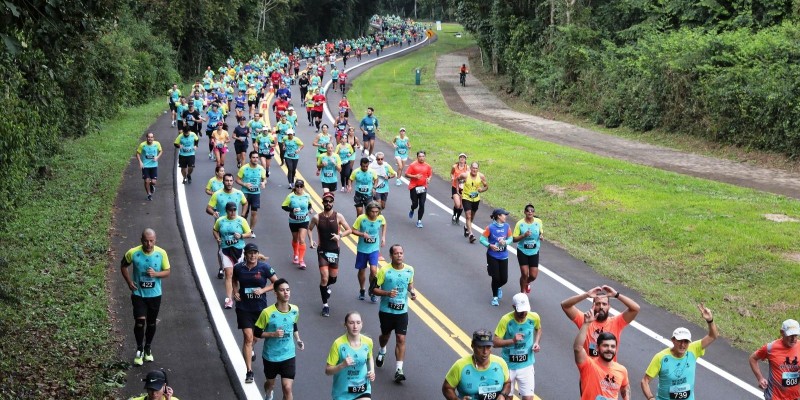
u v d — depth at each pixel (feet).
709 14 138.82
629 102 135.44
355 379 33.88
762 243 64.75
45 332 45.29
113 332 46.62
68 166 92.94
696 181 90.17
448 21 556.51
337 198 83.71
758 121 105.50
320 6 345.72
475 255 65.51
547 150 113.29
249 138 117.80
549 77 162.61
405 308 41.75
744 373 43.75
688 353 33.63
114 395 38.68
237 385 40.68
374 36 365.20
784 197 81.61
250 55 262.47
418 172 73.26
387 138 126.31
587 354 34.32
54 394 37.81
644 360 44.93
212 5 216.13
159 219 72.69
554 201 85.30
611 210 78.84
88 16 50.65
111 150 106.11
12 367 39.83
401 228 73.67
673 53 124.36
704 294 57.47
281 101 130.00
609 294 34.76
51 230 65.41
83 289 52.29
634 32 154.20
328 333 48.03
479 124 142.31
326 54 279.08
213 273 58.08
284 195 85.10
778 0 126.72
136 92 159.33
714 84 112.98
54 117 92.73
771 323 52.03
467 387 30.55
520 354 36.83
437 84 209.87
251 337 40.98
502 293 56.29
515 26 188.96
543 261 64.49
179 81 193.77
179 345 45.60
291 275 58.80
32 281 52.80
